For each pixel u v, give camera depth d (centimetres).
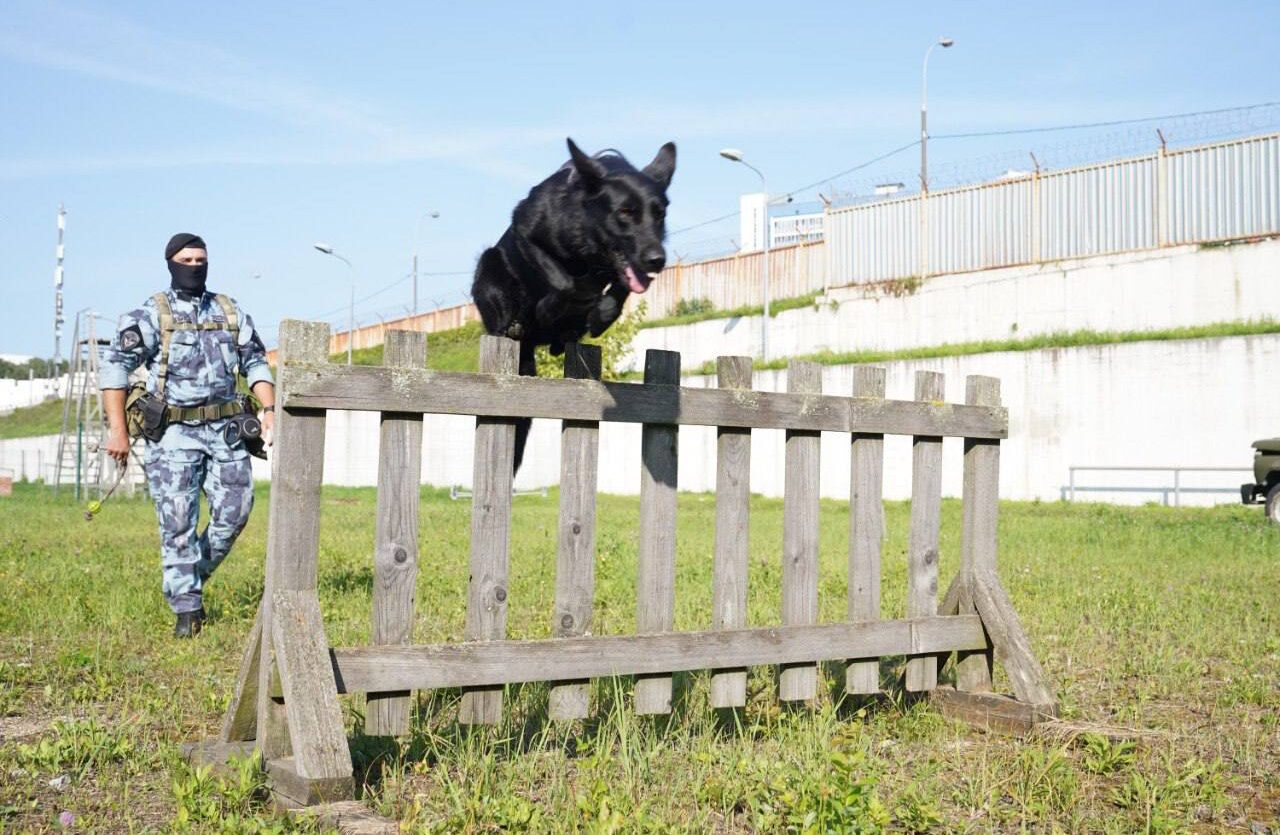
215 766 392
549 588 866
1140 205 2580
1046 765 415
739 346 3303
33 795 380
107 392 658
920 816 360
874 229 3064
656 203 497
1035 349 2558
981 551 549
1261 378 2248
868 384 521
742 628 473
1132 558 1234
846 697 548
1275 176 2389
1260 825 371
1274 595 931
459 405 404
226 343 670
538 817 346
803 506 499
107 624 689
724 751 433
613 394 438
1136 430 2412
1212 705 544
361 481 3484
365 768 409
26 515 1836
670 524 459
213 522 673
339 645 614
